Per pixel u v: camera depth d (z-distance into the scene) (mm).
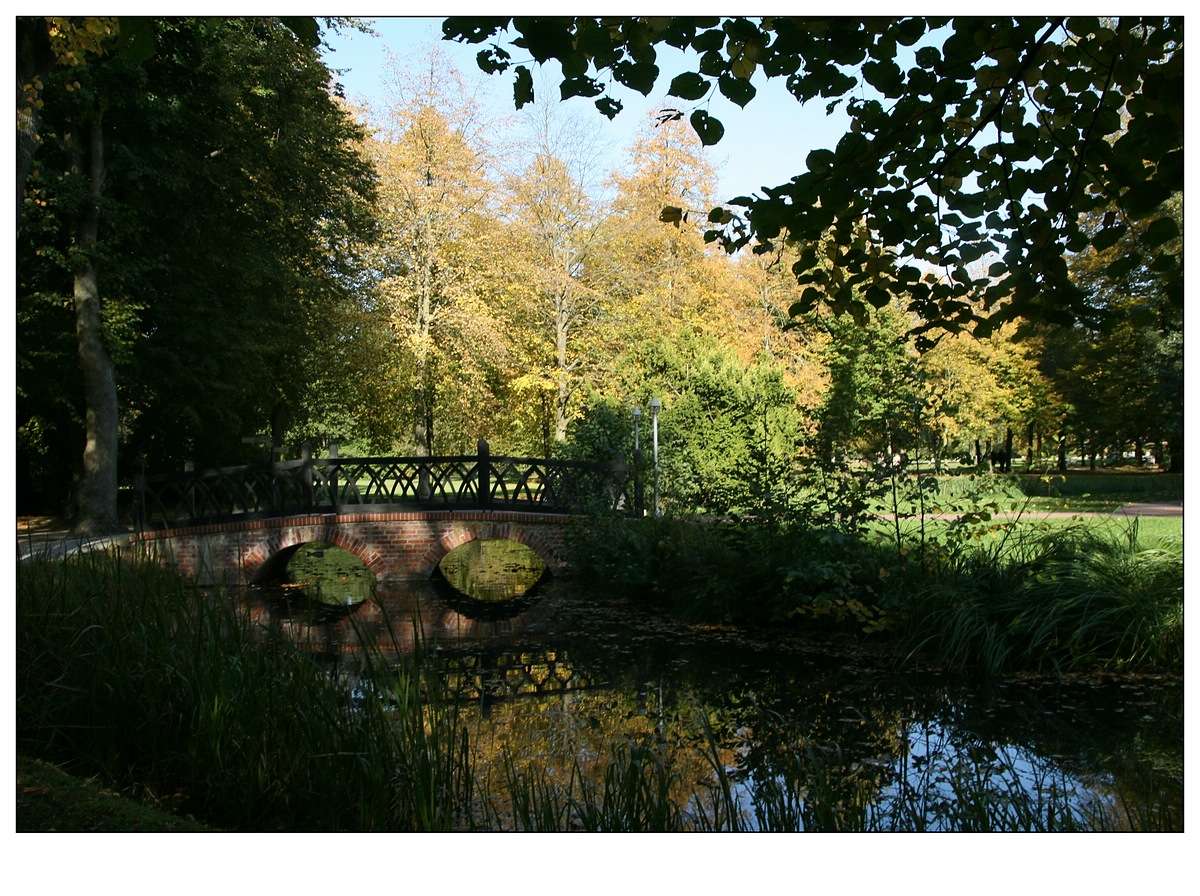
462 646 10367
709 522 12836
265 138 19422
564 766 5926
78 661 5344
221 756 4750
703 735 6707
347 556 21172
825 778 4805
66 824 3623
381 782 4527
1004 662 8352
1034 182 4418
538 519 15641
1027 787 5449
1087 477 26891
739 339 28891
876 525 12945
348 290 25484
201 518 15648
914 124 4297
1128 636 8133
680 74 3805
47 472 21828
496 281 28625
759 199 4254
